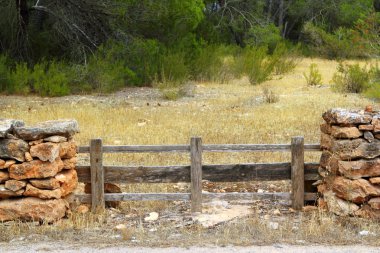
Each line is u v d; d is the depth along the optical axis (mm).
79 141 17984
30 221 10836
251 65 35844
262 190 13438
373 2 66062
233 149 11727
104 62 32375
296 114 22891
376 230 10422
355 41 36156
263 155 16219
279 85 34156
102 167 11586
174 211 11922
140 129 20062
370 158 10953
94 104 26781
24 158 10758
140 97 29797
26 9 33562
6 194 10805
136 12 35125
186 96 29719
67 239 10070
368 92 27891
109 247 9609
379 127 10914
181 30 38656
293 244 9719
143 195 11695
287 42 58625
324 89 31781
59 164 11047
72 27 33844
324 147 11836
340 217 11023
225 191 13430
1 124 10812
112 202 12156
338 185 11188
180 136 18781
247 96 28938
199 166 11586
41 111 23875
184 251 9375
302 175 11773
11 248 9625
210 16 57812
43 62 34500
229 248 9500
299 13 66250
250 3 58875
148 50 35375
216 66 37219
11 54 34188
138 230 10453
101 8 33969
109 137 18719
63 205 11109
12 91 30609
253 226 10531
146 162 15547
